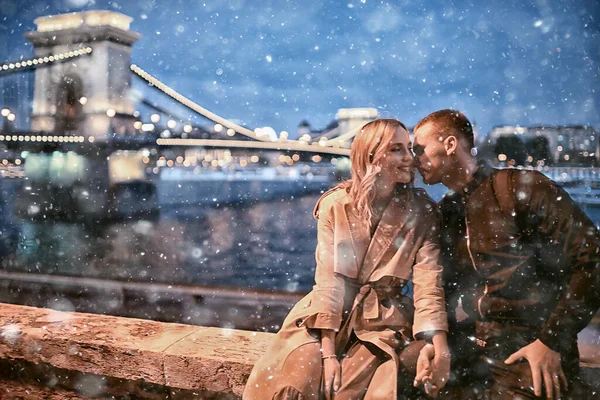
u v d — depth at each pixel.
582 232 1.70
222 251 15.30
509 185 1.81
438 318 1.82
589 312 1.68
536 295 1.80
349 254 1.91
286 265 13.59
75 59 30.94
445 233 1.98
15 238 15.66
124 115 29.44
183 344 2.55
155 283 6.49
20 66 29.86
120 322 2.88
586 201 19.09
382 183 1.91
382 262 1.92
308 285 11.33
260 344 2.56
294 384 1.82
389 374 1.80
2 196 22.78
